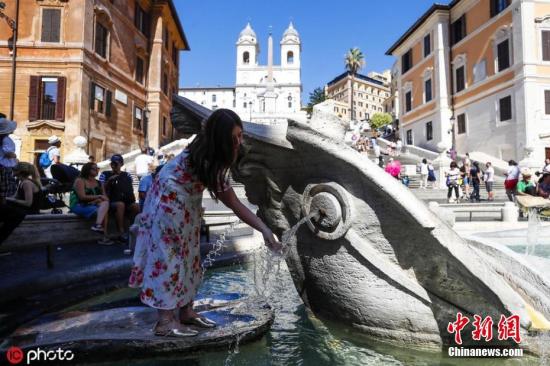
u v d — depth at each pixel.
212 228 8.58
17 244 5.14
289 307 3.79
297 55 89.75
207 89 103.81
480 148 30.19
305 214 3.18
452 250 2.51
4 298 3.55
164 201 2.47
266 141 3.11
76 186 6.80
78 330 2.71
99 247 6.45
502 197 19.62
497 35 28.38
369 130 57.78
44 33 23.97
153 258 2.47
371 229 2.89
